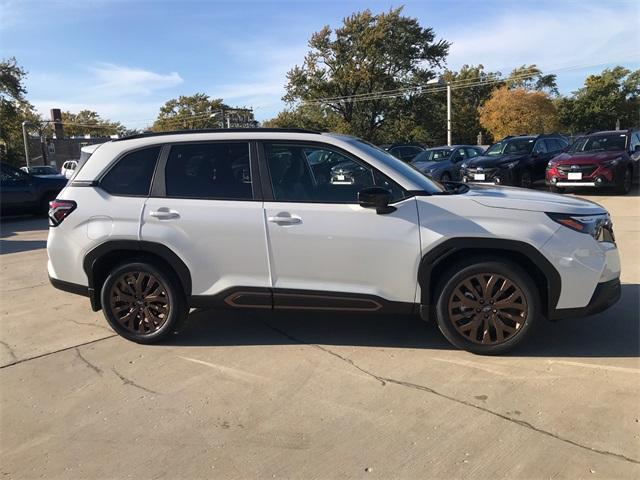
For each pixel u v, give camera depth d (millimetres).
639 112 67375
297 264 4145
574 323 4719
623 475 2637
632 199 12703
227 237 4219
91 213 4449
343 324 4895
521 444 2920
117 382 3867
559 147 16891
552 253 3824
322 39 47844
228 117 69625
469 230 3885
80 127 91812
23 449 3066
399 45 47688
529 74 60688
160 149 4469
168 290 4418
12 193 13539
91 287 4547
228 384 3777
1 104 46812
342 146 4184
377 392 3574
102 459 2943
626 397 3383
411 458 2840
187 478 2750
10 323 5230
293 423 3232
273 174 4254
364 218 4027
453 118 63688
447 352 4191
